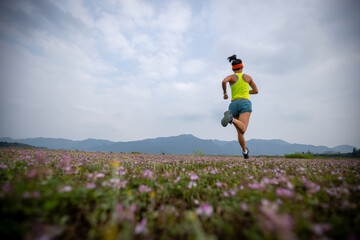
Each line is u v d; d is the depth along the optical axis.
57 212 1.43
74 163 4.11
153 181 2.45
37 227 1.09
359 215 1.39
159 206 1.79
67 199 1.56
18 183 1.73
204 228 1.34
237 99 5.28
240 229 1.30
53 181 1.91
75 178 2.58
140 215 1.58
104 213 1.42
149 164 4.79
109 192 1.74
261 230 1.17
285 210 1.46
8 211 1.21
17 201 1.29
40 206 1.33
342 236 1.20
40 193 1.48
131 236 1.15
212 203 1.84
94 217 1.32
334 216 1.40
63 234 1.21
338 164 5.82
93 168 3.60
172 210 1.56
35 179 1.83
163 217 1.40
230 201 1.89
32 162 3.59
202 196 2.08
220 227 1.28
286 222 1.06
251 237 1.11
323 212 1.58
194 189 2.26
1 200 1.27
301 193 2.11
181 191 2.22
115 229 1.13
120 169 3.17
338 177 2.89
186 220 1.31
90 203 1.64
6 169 2.69
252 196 1.87
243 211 1.50
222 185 2.45
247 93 5.27
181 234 1.25
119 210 1.30
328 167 4.66
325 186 2.43
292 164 5.34
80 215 1.43
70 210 1.51
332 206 1.69
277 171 3.72
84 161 4.71
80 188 1.75
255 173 3.33
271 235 1.06
